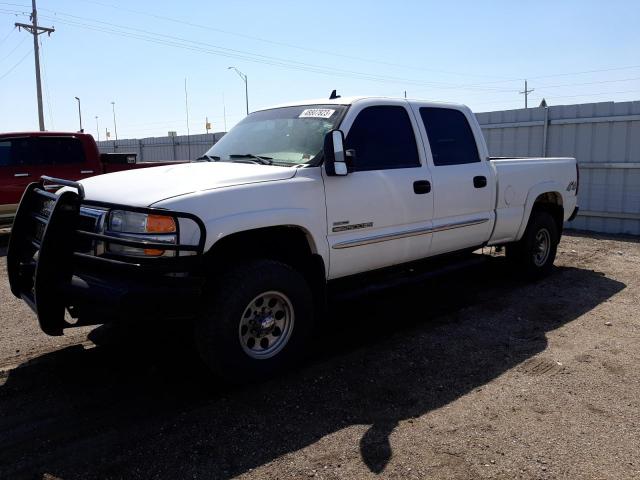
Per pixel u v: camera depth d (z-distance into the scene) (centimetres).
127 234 355
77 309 362
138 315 343
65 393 385
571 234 1080
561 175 704
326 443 323
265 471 296
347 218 444
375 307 587
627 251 898
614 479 289
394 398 380
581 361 443
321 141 449
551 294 636
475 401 376
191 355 452
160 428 339
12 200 982
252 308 389
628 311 575
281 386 396
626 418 352
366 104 482
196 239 357
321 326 528
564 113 1127
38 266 353
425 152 520
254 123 527
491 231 598
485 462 304
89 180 438
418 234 507
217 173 412
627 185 1063
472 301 608
